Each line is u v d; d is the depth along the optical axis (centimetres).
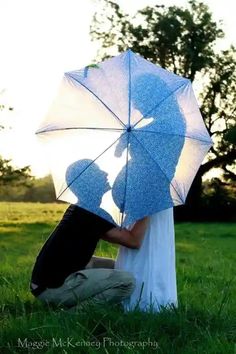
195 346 471
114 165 493
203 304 617
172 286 543
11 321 504
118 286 528
